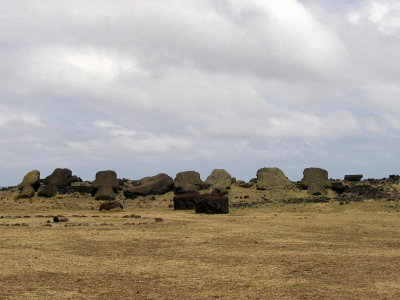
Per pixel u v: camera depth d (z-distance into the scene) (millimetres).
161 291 13383
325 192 56188
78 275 15375
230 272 16031
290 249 21406
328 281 14586
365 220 35844
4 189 62156
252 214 42969
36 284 13922
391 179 59312
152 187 58344
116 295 12891
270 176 60156
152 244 22828
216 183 60750
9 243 22156
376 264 17516
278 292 13211
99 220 36062
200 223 33719
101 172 59625
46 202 54250
